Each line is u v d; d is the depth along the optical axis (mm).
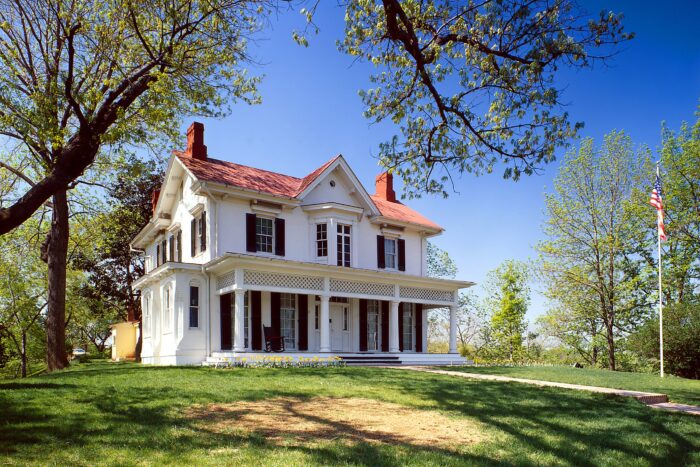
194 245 21672
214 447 6746
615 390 13469
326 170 23078
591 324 32094
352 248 23406
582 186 31641
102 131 11484
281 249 21562
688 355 23516
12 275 30391
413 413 9469
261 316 20500
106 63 14273
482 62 10023
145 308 24938
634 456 7324
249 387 11398
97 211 26062
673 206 30938
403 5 9914
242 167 23703
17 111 12422
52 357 19406
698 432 8977
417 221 27141
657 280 30688
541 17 9203
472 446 7367
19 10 13664
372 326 24297
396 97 11531
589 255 31578
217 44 13680
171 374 13844
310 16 9344
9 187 23859
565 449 7383
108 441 6891
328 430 7988
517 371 18734
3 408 8859
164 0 12227
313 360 18453
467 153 11281
